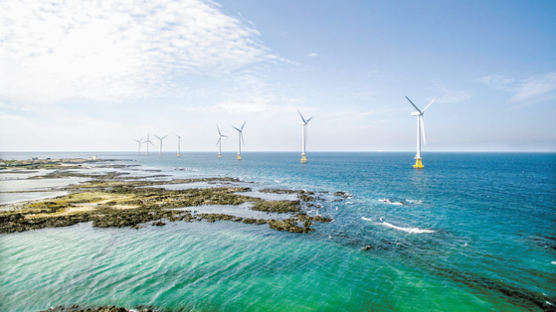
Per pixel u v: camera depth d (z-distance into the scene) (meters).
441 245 28.92
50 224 33.97
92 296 18.91
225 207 45.56
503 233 32.91
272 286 20.67
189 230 33.09
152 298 18.84
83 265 23.52
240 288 20.33
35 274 21.77
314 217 38.94
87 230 32.41
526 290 20.19
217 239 30.20
